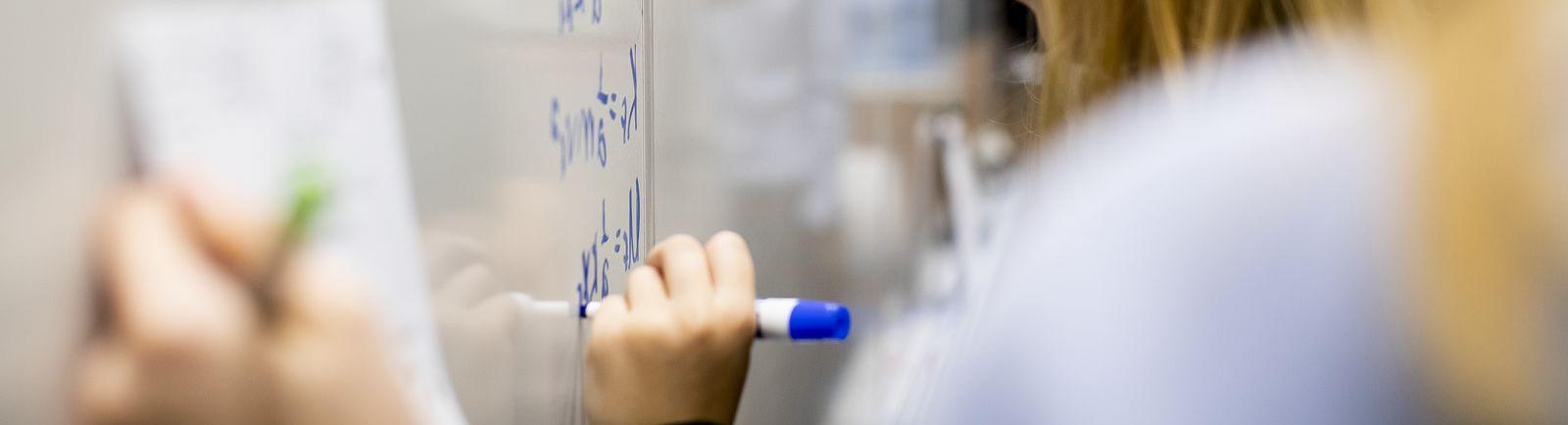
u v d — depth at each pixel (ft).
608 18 1.81
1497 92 1.09
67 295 0.80
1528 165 1.09
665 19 2.17
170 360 0.87
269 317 0.97
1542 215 1.08
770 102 3.10
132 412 0.84
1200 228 1.11
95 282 0.82
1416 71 1.13
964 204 5.32
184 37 0.89
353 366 1.07
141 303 0.85
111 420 0.83
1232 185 1.11
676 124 2.25
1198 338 1.09
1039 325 1.15
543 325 1.57
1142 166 1.17
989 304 1.23
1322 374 1.08
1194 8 1.33
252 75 0.96
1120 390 1.10
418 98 1.21
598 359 1.58
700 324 1.56
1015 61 3.81
